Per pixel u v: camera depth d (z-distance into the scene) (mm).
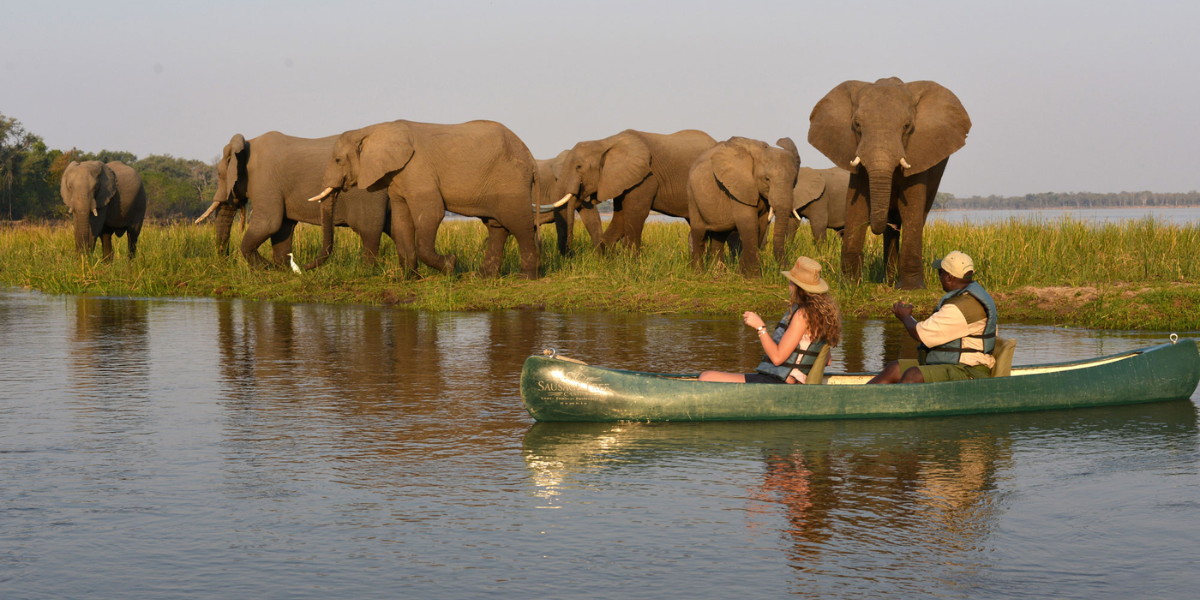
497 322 13906
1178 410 7969
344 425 7379
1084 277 15906
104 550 4750
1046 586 4289
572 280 17156
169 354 10914
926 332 7805
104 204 21797
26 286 21109
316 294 17219
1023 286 15391
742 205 17719
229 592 4238
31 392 8711
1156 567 4512
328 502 5484
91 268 19828
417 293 16672
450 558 4629
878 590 4238
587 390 7371
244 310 15672
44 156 71438
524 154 17406
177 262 20547
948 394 7602
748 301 15328
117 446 6750
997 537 4906
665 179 20453
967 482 5863
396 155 16703
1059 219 21078
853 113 14797
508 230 17641
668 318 14461
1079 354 10641
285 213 19375
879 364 10039
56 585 4324
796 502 5473
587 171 20141
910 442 6840
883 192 13977
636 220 20438
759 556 4645
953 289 7926
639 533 4965
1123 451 6594
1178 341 8328
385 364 10172
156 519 5199
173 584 4332
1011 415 7754
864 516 5230
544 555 4664
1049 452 6566
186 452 6586
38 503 5477
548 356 7430
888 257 16078
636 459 6391
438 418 7621
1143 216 21344
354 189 18922
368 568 4504
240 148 18859
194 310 15672
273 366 10078
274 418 7625
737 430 7199
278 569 4500
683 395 7398
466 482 5875
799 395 7426
